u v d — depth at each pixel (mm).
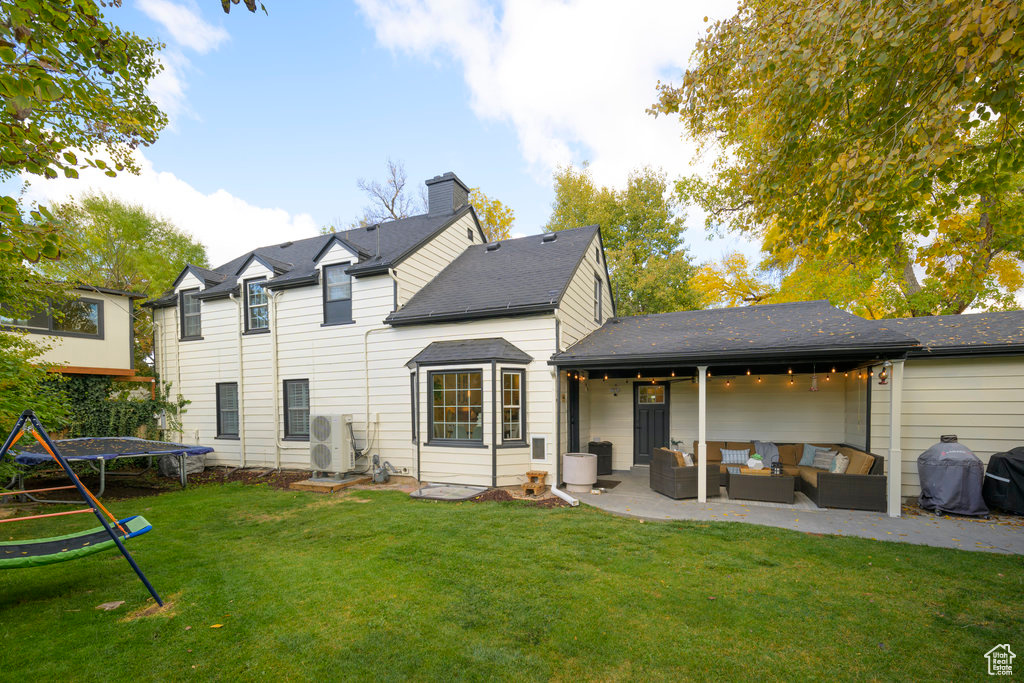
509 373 8906
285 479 10336
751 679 2857
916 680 2836
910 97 4926
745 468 8164
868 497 7035
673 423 11195
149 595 4176
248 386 12117
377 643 3289
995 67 3762
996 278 13773
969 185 4770
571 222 26359
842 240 6797
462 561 4891
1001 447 7562
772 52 5496
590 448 10977
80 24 4332
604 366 8445
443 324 9898
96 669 3018
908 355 7945
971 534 5812
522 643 3281
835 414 9945
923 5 4078
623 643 3268
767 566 4707
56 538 4262
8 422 7273
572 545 5391
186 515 7211
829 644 3244
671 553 5098
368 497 8289
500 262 11766
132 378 13180
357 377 10727
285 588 4270
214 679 2895
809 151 6316
